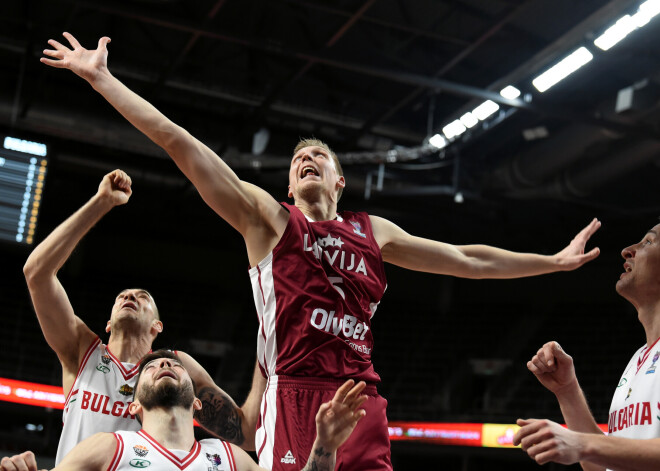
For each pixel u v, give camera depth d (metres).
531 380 18.66
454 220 19.81
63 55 3.37
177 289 20.64
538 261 4.02
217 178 3.21
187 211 19.80
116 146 16.20
